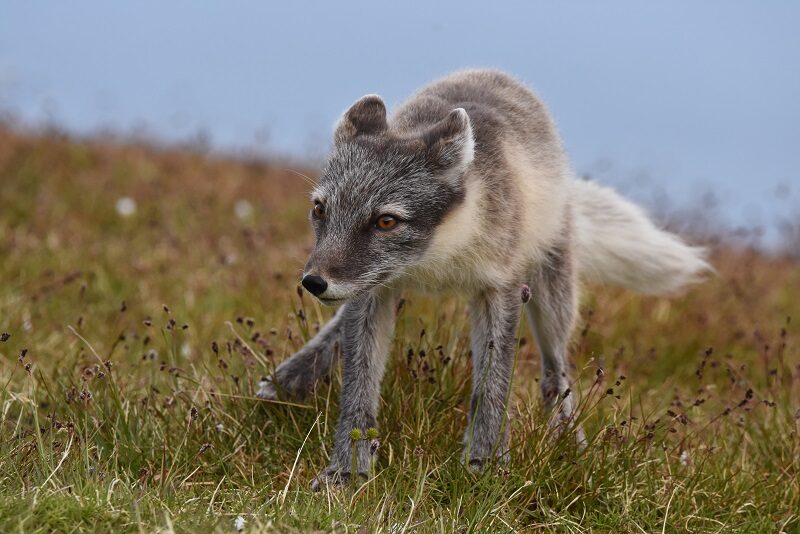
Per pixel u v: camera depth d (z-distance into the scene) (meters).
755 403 12.30
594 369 13.29
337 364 11.24
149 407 10.54
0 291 14.23
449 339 11.84
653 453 10.70
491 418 10.04
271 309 13.98
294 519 8.35
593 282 14.71
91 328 13.18
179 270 15.70
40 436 9.05
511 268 10.46
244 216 19.66
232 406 10.69
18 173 20.48
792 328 16.38
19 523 7.56
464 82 11.91
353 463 9.30
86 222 18.17
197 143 25.36
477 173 10.15
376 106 10.55
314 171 24.55
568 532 9.38
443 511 9.30
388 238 9.70
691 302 16.23
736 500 10.18
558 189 11.66
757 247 21.25
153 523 8.02
